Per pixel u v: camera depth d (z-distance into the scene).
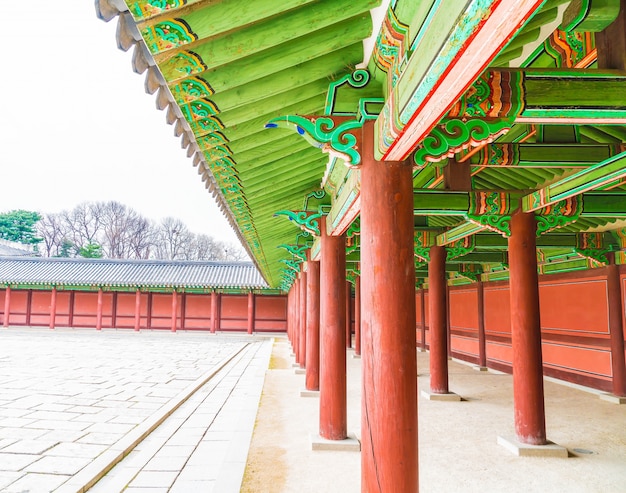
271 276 24.67
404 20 2.79
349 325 23.56
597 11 3.18
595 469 6.28
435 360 11.07
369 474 3.46
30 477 6.27
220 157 4.72
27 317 35.78
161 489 5.79
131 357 20.38
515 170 7.94
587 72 3.13
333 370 7.29
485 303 16.69
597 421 8.82
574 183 5.66
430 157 3.48
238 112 3.76
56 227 71.56
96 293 36.16
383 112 3.36
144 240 76.62
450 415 9.31
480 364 16.62
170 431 8.62
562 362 12.98
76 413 10.02
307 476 5.95
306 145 5.45
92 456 7.16
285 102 3.90
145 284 34.47
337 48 3.26
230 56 2.83
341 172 6.08
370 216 3.62
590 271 11.85
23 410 10.26
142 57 2.69
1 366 17.03
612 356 10.89
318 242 10.03
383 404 3.42
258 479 5.86
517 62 5.05
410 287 3.53
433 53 2.26
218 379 14.73
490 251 13.60
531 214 7.00
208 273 37.28
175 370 16.58
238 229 10.84
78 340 28.20
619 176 4.97
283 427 8.32
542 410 7.07
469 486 5.71
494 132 3.28
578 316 12.31
